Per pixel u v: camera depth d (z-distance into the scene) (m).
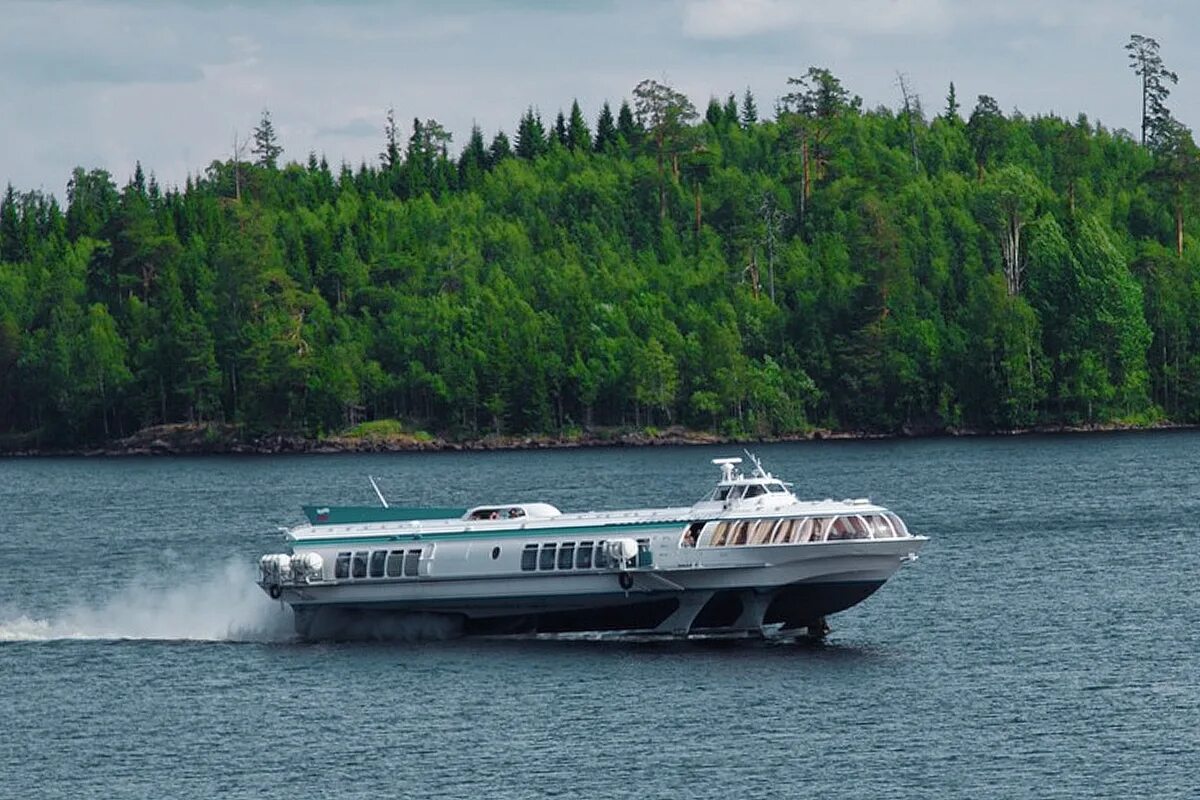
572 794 191.25
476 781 196.50
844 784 192.38
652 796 190.00
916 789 190.50
